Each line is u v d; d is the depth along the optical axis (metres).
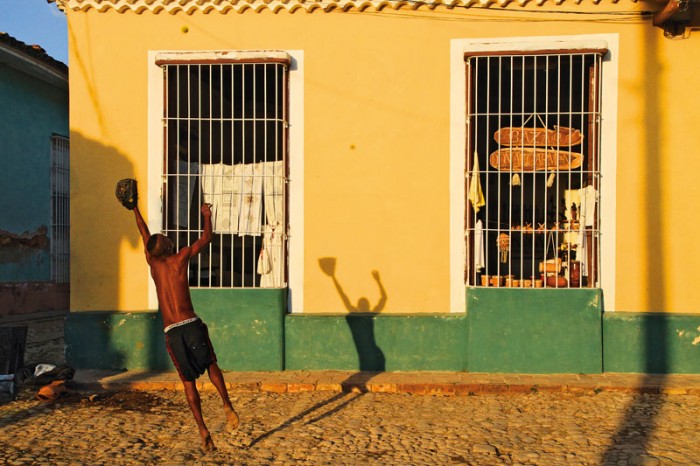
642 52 7.39
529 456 5.02
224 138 8.23
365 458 5.02
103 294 7.76
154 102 7.74
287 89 7.68
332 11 7.63
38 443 5.35
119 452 5.16
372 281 7.63
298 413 6.20
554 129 7.49
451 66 7.55
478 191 7.52
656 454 5.00
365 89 7.64
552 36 7.45
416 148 7.60
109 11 7.75
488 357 7.35
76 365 7.64
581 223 7.49
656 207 7.39
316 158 7.68
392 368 7.47
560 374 7.28
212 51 7.66
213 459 5.02
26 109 13.15
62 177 14.43
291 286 7.69
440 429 5.70
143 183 7.75
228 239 8.27
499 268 7.55
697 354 7.24
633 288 7.40
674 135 7.38
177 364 5.14
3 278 12.60
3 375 6.89
